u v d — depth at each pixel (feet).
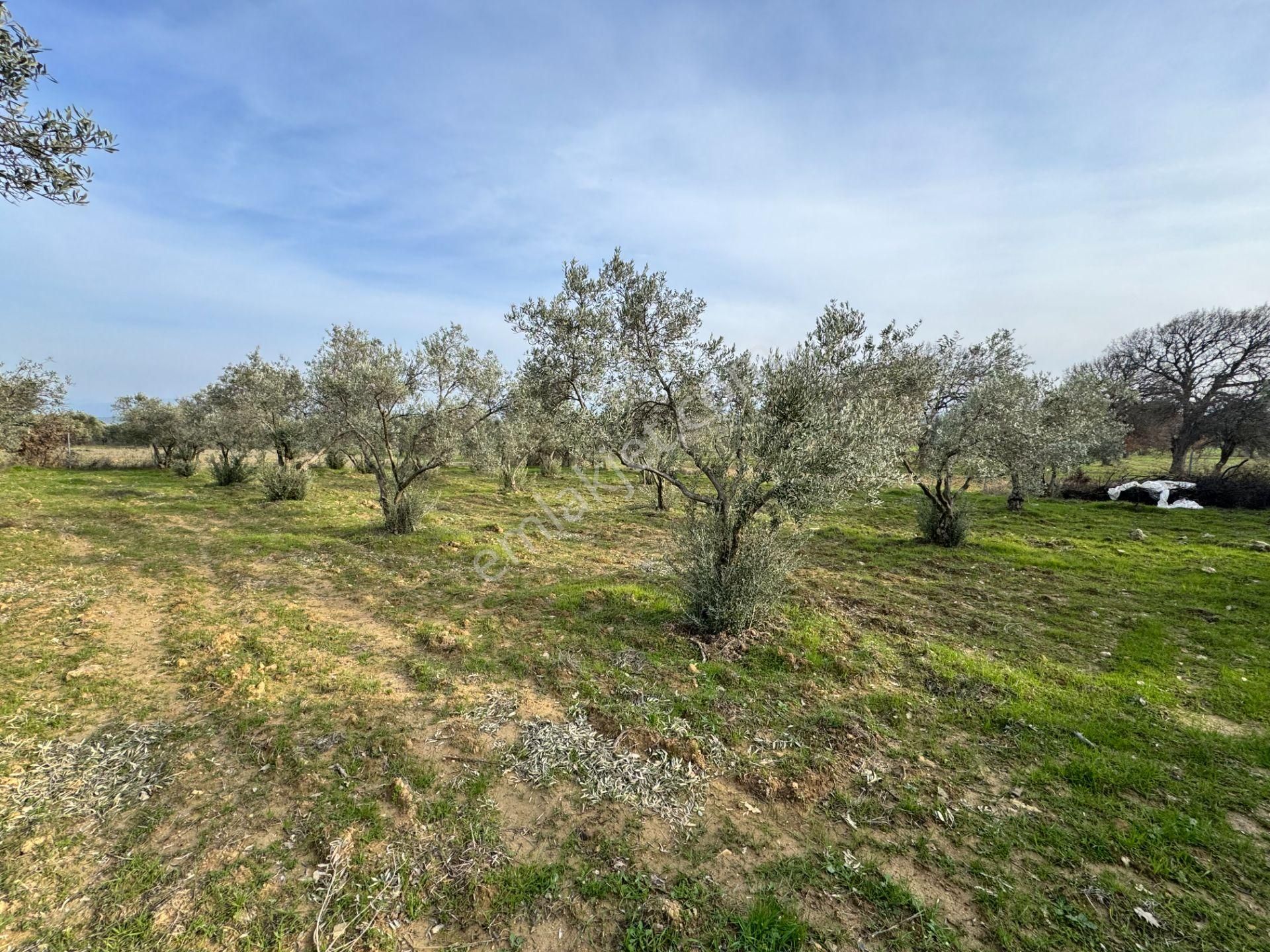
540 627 23.44
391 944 8.86
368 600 27.04
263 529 44.32
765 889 10.29
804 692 18.11
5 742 13.92
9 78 13.21
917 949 9.07
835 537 45.60
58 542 36.83
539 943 8.99
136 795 12.19
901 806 12.80
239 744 14.34
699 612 22.99
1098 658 21.94
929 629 24.67
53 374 57.36
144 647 20.48
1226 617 26.30
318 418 55.77
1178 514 58.08
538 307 25.27
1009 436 37.37
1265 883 10.67
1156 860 11.19
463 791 12.77
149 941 8.68
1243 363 87.86
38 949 8.40
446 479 80.64
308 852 10.78
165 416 90.84
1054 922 9.70
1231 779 14.05
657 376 23.36
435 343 41.45
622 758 14.30
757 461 20.22
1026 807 12.85
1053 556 38.58
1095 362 115.34
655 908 9.66
